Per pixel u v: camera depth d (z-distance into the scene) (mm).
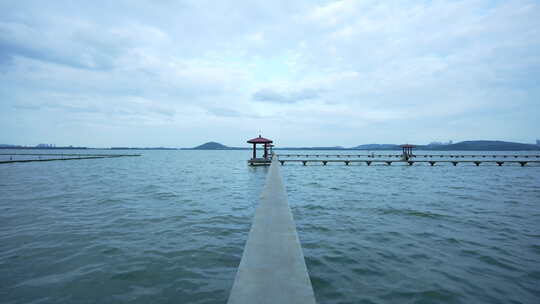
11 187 13820
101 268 4203
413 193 11797
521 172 24094
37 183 15625
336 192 12109
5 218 7371
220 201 10117
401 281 3758
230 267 4297
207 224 6824
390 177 19750
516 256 4629
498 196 10945
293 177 19875
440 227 6406
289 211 3338
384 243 5301
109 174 22266
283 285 1489
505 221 6953
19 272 4055
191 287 3660
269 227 2654
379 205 9078
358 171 25672
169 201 10078
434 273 3998
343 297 3361
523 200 9992
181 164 40031
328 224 6684
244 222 7047
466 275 3936
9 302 3258
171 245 5262
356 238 5602
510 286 3613
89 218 7395
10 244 5262
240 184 15656
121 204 9430
